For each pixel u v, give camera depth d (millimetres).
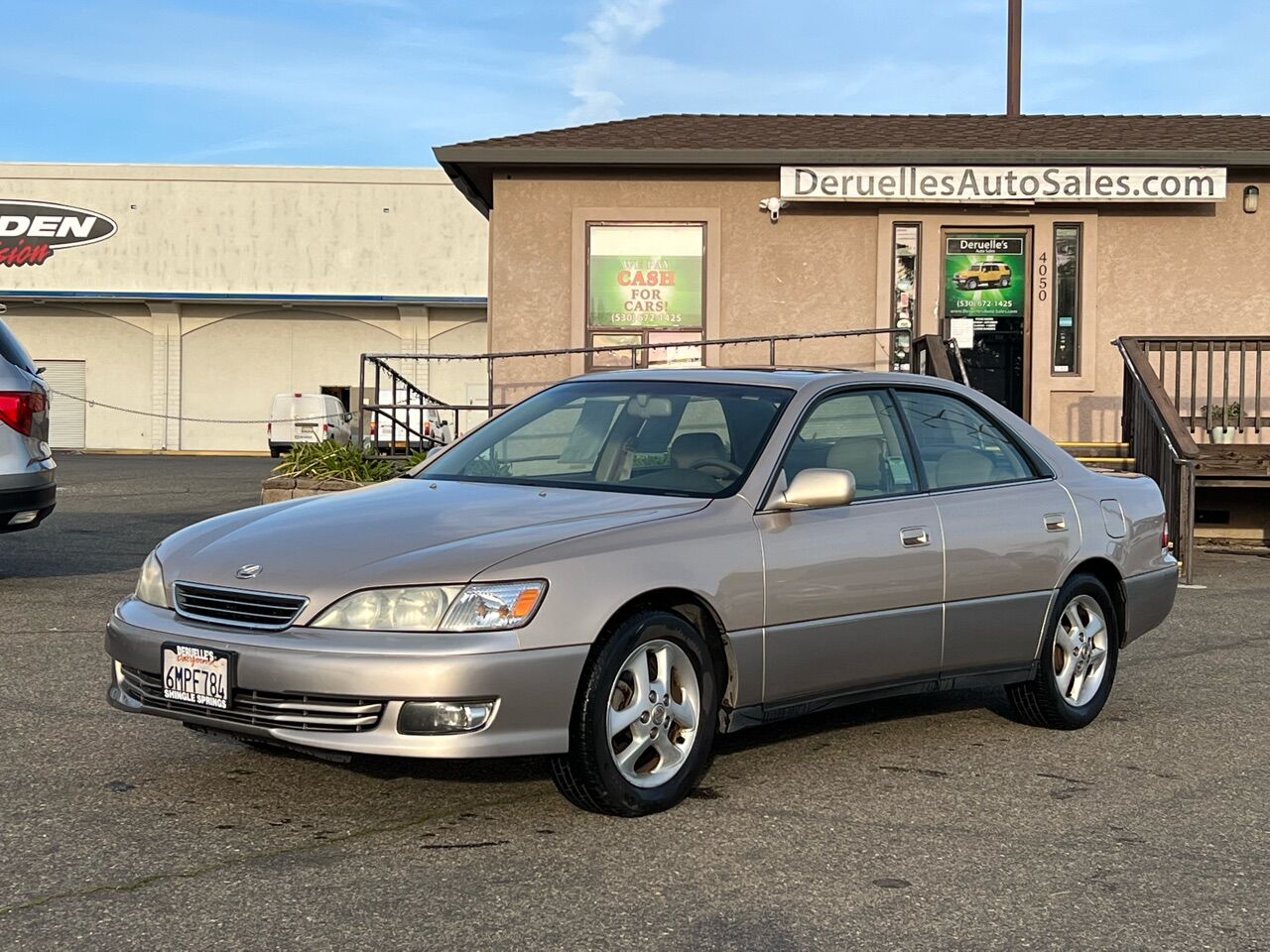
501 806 5035
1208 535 14594
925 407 6309
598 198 15531
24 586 10062
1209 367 13742
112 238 38812
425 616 4566
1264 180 15242
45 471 9867
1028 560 6238
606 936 3857
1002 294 15484
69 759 5562
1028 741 6301
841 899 4195
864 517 5660
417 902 4074
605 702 4762
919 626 5785
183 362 39750
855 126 17172
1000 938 3928
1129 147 15203
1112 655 6766
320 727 4582
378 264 39125
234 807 4965
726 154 14992
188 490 19969
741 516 5289
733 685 5207
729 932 3914
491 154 15102
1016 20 18969
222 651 4680
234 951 3697
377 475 13227
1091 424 15469
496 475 5883
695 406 5898
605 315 15594
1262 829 5016
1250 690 7457
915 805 5223
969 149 14906
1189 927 4043
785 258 15531
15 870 4297
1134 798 5387
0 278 38812
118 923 3875
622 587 4793
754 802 5195
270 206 38938
